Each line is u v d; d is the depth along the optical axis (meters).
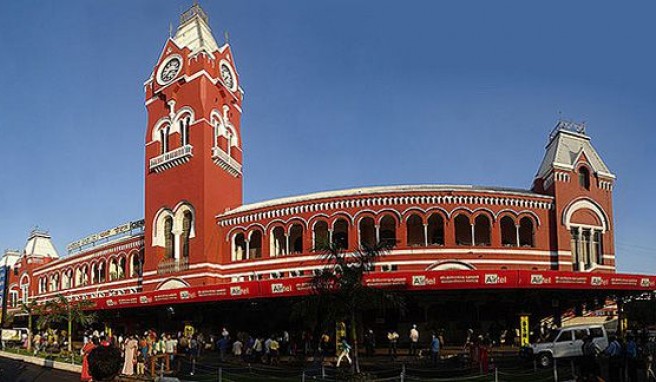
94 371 7.13
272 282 42.72
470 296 45.59
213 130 59.12
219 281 54.56
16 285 93.31
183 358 40.56
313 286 31.59
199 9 64.69
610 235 51.06
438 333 43.19
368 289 30.39
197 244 55.12
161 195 59.44
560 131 52.59
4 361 45.88
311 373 32.81
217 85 60.53
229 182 59.81
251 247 56.47
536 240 49.00
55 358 43.06
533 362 34.34
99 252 71.19
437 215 49.25
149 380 32.16
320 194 51.69
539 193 52.00
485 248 47.78
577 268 49.28
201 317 52.94
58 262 81.00
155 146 61.44
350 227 49.66
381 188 50.31
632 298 49.94
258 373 33.94
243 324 51.72
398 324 47.06
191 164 57.62
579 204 50.50
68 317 53.38
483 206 48.72
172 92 60.25
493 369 33.12
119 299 52.28
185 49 60.47
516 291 44.66
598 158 52.81
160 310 56.53
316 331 44.00
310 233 50.97
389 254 47.88
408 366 35.41
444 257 47.44
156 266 58.03
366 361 37.97
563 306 48.19
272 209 52.88
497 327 46.31
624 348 27.27
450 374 32.19
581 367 27.09
